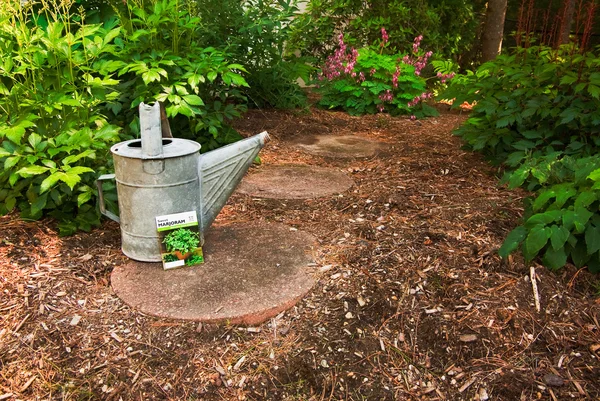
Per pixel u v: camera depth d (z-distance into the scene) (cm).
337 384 188
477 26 797
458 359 198
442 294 225
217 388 183
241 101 527
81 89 293
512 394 185
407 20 683
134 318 205
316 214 300
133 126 300
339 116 565
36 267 233
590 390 186
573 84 338
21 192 275
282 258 245
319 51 694
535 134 347
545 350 201
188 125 377
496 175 360
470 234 268
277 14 500
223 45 464
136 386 182
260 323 208
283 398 182
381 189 335
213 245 256
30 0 286
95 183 258
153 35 342
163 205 227
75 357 190
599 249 224
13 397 177
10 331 199
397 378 192
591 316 216
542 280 231
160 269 234
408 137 484
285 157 413
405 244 258
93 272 234
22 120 250
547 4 823
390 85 581
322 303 218
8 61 261
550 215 231
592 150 333
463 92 392
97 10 388
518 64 376
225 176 244
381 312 216
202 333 200
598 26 743
